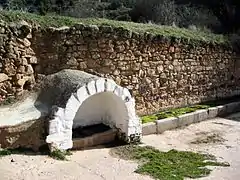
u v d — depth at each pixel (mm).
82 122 9594
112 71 10758
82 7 19812
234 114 13141
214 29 18484
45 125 8219
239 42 14633
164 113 11836
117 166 7879
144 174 7504
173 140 10164
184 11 19562
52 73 9773
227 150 9445
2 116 8219
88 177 7180
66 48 9898
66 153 8297
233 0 20156
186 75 12758
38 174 7074
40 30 9547
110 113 9664
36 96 9172
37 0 19781
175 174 7578
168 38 11898
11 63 9148
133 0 21484
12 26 9102
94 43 10297
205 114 12281
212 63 13625
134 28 11523
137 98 11422
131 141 9383
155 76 11797
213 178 7469
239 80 14906
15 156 7719
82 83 8469
